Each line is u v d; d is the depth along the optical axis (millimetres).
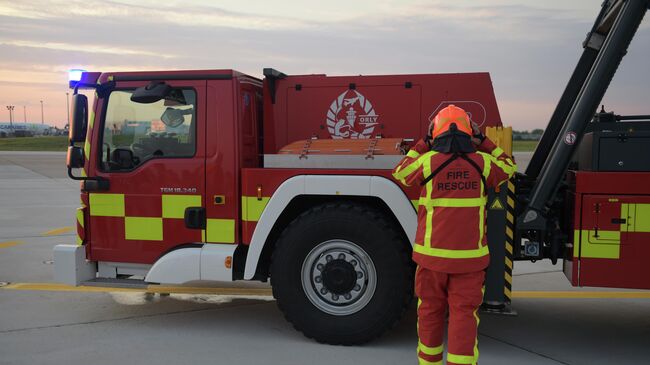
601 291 5695
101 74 4402
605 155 3625
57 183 17828
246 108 4402
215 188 4234
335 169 4031
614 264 3619
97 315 4863
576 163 4270
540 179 3889
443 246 3055
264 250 4242
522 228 3928
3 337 4254
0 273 6363
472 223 3068
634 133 3564
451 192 3074
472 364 3059
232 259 4145
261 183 4117
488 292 3809
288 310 4047
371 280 3936
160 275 4211
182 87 4285
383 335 4320
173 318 4789
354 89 4562
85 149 4430
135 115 4371
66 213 11281
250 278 4086
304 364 3717
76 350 3979
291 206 4234
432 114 4457
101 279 4449
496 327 4586
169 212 4316
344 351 3967
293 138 4637
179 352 3951
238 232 4230
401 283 3879
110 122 4414
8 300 5316
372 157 3998
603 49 3756
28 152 44219
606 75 3719
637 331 4484
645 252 3561
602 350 4047
